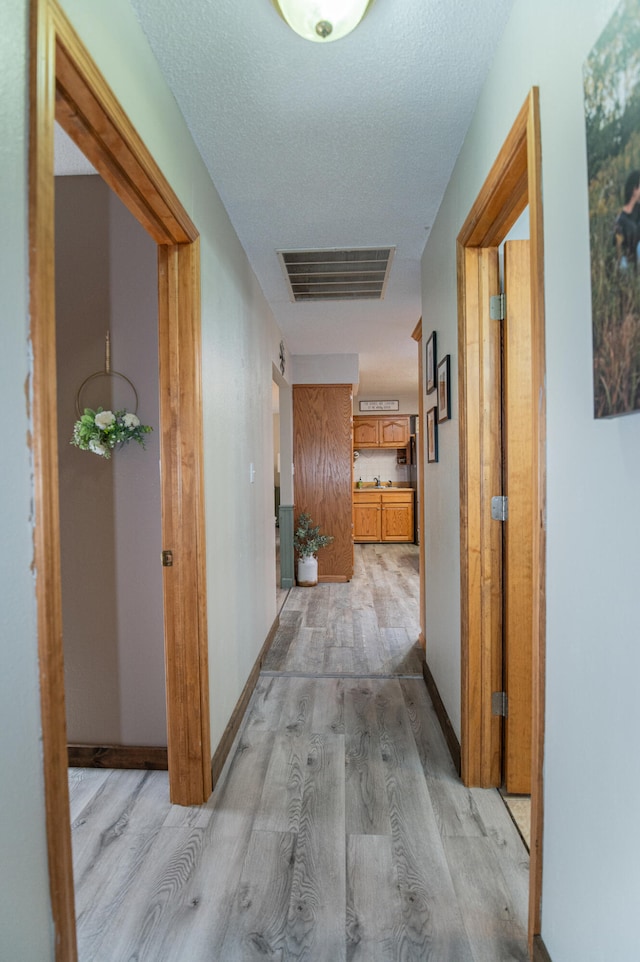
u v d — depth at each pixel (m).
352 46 1.35
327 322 3.98
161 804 1.78
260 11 1.23
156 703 2.00
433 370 2.42
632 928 0.77
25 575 0.77
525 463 1.76
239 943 1.24
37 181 0.79
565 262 0.97
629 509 0.77
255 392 2.92
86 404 1.98
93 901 1.37
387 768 1.99
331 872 1.46
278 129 1.70
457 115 1.64
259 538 3.01
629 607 0.77
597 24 0.83
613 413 0.76
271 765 2.01
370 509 8.06
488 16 1.27
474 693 1.83
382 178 2.01
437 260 2.29
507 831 1.63
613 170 0.74
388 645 3.45
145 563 1.97
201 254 1.82
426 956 1.20
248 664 2.59
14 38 0.75
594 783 0.89
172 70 1.42
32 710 0.78
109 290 1.97
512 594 1.78
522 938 1.25
